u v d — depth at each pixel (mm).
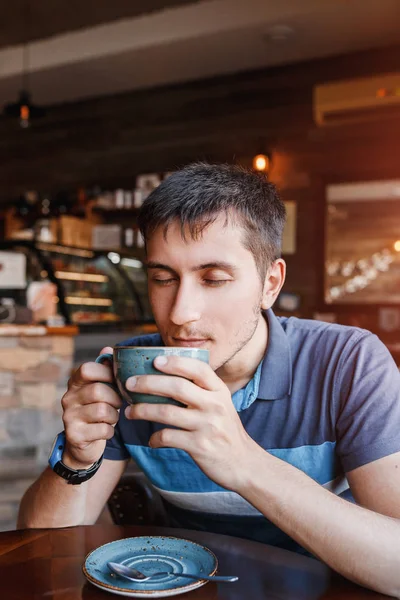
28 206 6277
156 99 6105
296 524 847
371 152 5207
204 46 5094
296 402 1152
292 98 5484
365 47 5117
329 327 1245
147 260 965
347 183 5289
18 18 4879
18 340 3871
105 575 817
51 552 924
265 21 4609
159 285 967
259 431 1170
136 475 1337
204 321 936
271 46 5090
